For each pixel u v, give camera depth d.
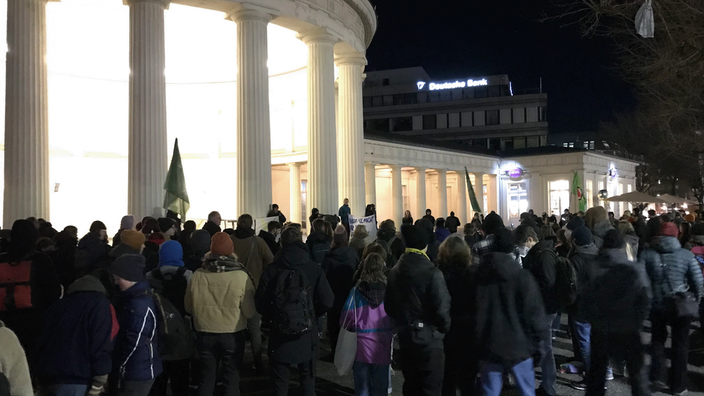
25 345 5.75
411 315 4.89
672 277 6.55
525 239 7.32
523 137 69.31
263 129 14.87
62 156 23.12
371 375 5.56
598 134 60.03
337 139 20.39
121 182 24.97
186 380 6.19
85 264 7.30
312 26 16.77
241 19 14.86
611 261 5.63
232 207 26.33
